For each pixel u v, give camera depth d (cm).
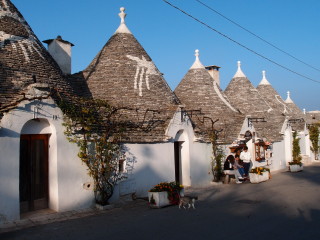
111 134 1193
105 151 1142
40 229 858
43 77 1130
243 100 2512
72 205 1065
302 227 846
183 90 2011
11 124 925
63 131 1051
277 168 2375
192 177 1580
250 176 1705
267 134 2334
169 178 1431
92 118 1123
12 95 969
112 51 1611
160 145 1403
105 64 1566
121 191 1236
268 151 2211
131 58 1602
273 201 1194
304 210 1039
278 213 1006
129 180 1269
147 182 1338
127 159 1266
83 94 1427
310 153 3067
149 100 1489
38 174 1042
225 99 2048
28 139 1018
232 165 1772
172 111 1491
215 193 1402
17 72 1056
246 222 905
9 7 1238
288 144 2592
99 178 1130
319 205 1109
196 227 861
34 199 1031
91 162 1114
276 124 2505
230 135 1820
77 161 1086
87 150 1107
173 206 1141
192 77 2052
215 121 1711
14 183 925
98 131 1152
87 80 1520
